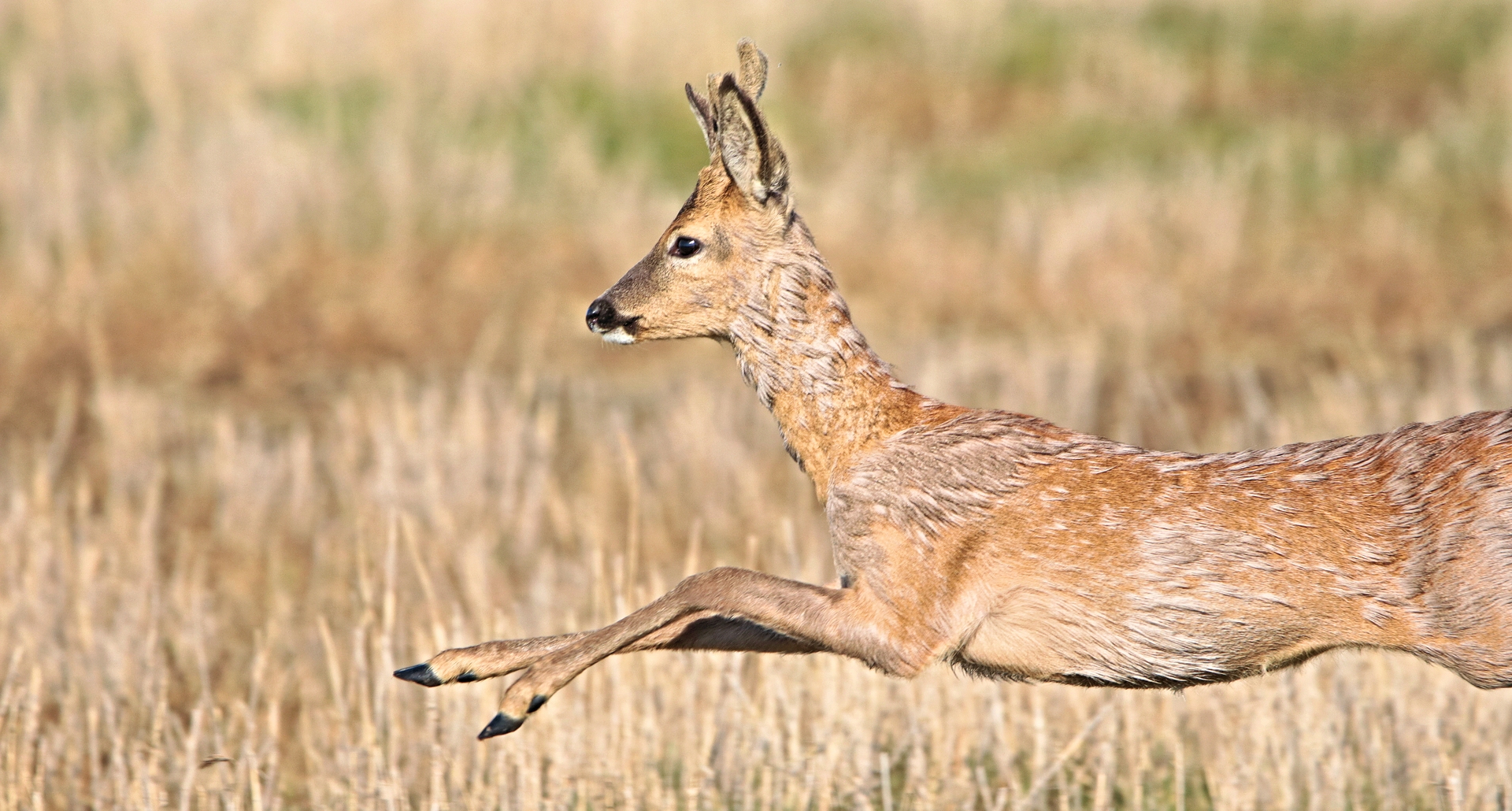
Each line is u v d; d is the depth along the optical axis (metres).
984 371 37.81
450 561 26.88
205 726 21.45
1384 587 15.68
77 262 40.91
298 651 23.58
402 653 22.55
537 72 56.88
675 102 56.06
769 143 16.83
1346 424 32.47
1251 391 35.09
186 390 35.97
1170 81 61.50
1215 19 67.19
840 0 65.88
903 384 17.31
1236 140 56.81
